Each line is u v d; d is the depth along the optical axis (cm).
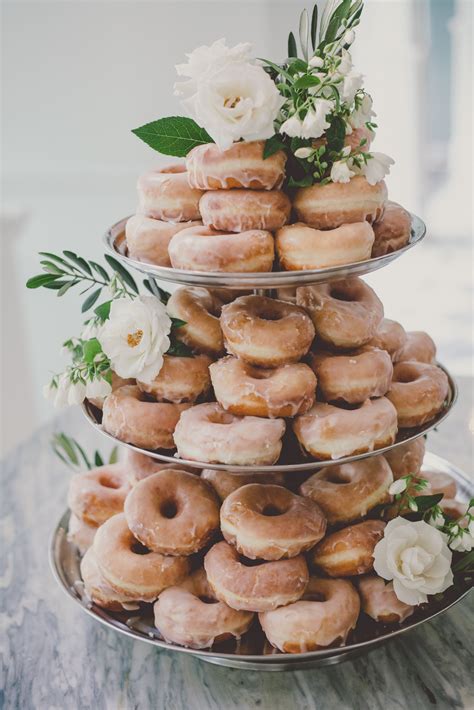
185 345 100
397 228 96
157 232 96
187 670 96
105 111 221
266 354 94
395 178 259
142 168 227
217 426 92
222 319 96
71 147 227
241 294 105
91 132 224
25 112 223
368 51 232
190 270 91
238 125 88
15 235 205
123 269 105
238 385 93
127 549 98
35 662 98
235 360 96
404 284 286
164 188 96
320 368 96
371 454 92
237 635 94
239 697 93
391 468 104
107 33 212
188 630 93
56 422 142
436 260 298
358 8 93
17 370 215
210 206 92
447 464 116
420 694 92
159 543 96
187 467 105
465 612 101
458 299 275
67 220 236
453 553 101
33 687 95
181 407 98
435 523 97
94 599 100
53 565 106
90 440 136
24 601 106
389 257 90
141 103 219
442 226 301
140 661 98
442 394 100
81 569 103
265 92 88
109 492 108
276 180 92
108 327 96
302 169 94
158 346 96
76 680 96
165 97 218
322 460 93
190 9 207
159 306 97
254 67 88
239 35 209
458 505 106
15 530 117
